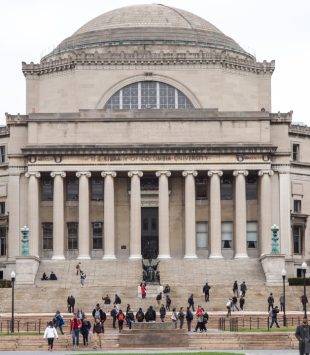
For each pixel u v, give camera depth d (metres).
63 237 154.62
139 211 154.12
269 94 169.50
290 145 162.88
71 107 165.38
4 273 157.50
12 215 157.50
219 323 113.00
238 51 171.62
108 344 102.00
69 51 169.50
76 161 154.75
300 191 163.25
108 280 142.62
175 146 154.38
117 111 156.50
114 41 168.62
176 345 101.69
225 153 154.88
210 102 165.50
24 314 122.50
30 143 155.88
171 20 172.50
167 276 143.75
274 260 141.50
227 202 157.88
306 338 81.81
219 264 149.00
